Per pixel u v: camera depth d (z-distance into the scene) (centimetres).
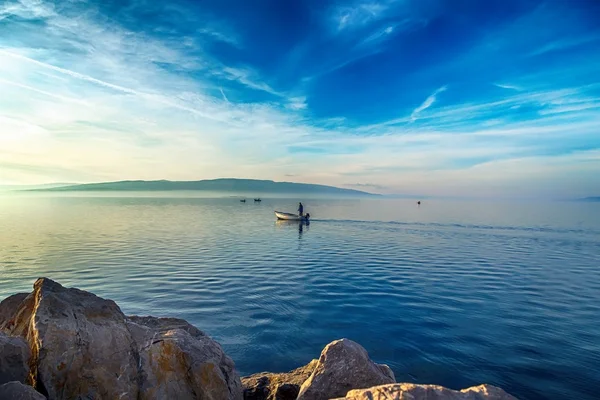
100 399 609
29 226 5319
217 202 17012
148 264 2670
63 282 2162
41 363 602
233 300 1850
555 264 2819
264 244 3772
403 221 6838
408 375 1139
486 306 1777
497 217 8262
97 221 6234
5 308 838
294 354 1285
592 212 11088
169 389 674
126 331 714
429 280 2297
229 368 794
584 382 1090
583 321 1574
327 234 4731
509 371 1154
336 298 1903
